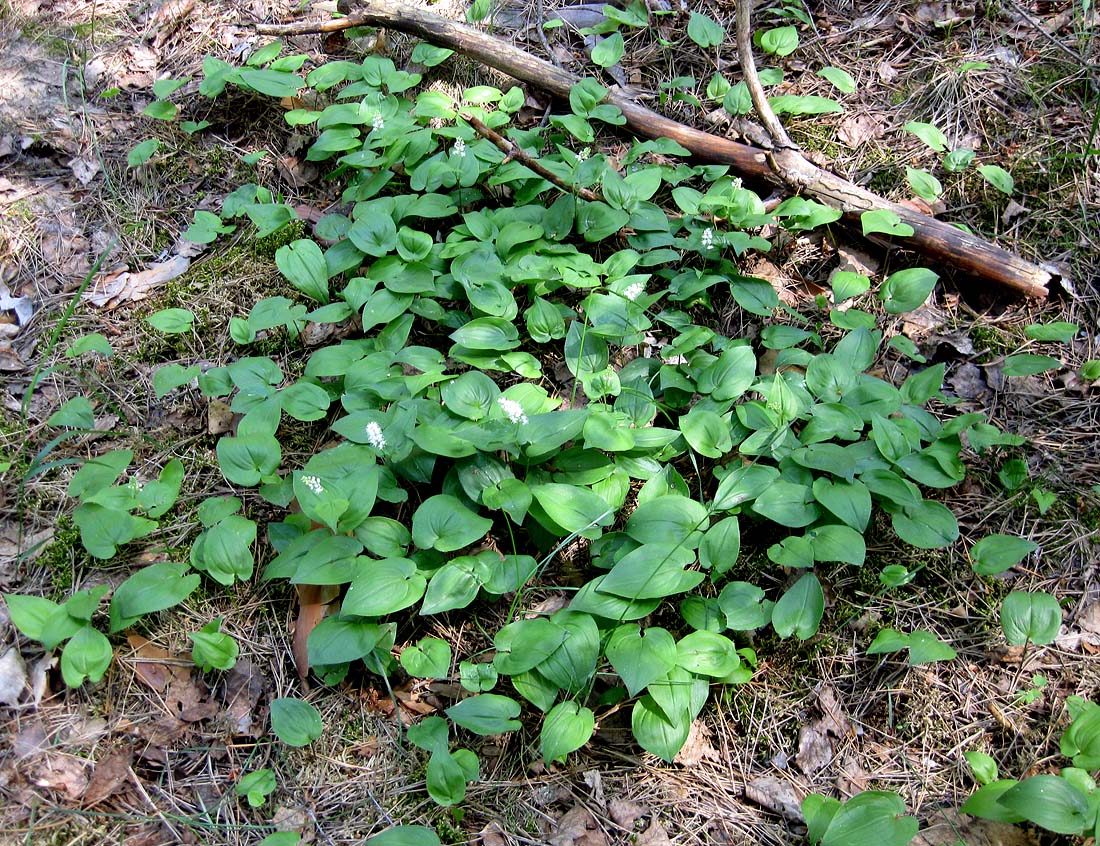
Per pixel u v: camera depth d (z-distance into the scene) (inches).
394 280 30.7
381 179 33.0
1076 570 27.1
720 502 27.1
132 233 32.9
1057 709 25.4
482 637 26.7
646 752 25.3
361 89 34.6
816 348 31.3
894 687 26.0
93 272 28.9
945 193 33.1
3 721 24.5
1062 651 26.1
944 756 25.2
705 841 24.2
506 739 25.4
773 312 31.6
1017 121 33.9
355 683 26.0
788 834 24.3
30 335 30.7
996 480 28.5
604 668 26.0
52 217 32.7
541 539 27.6
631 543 27.0
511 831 24.2
